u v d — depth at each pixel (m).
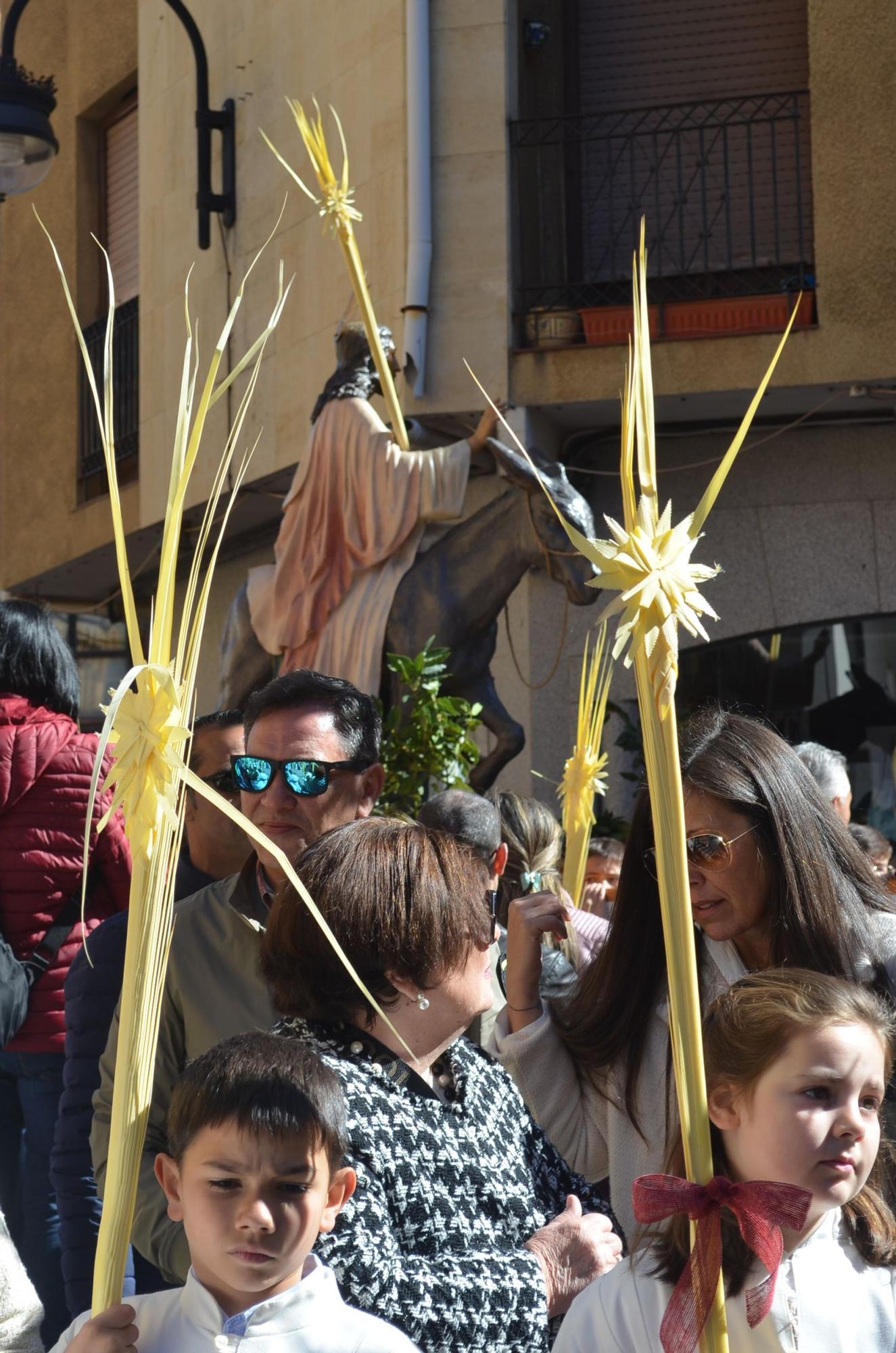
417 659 6.18
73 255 14.09
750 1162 1.97
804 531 9.80
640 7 10.58
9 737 3.90
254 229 11.31
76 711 4.18
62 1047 3.88
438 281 9.91
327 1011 2.29
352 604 6.70
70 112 14.24
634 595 1.61
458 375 9.80
